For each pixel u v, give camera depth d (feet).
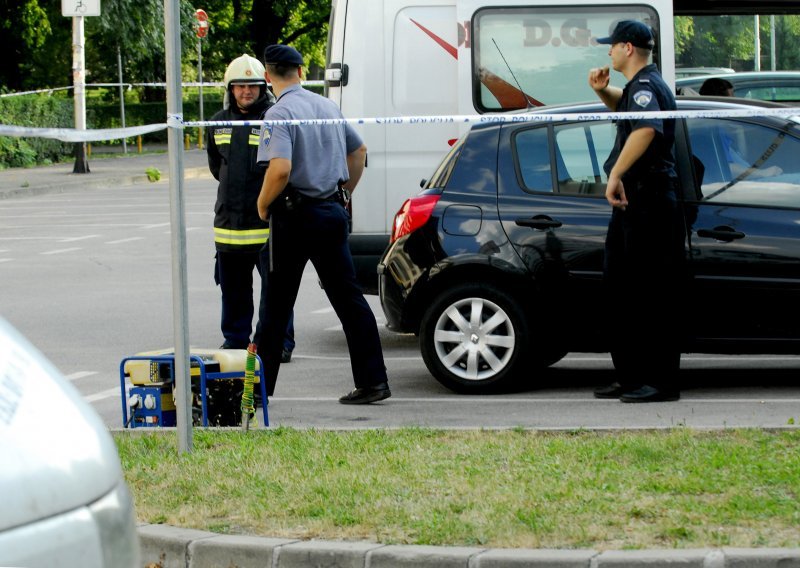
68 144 403.54
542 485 60.13
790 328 84.99
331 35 120.26
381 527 55.06
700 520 54.49
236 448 69.10
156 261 175.42
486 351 89.25
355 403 87.25
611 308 86.74
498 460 65.21
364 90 117.91
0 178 326.24
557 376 97.14
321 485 61.11
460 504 57.52
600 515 55.47
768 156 86.12
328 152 84.17
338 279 85.61
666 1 118.73
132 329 123.54
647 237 81.41
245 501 59.36
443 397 89.30
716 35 156.35
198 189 308.60
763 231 84.74
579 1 118.42
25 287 152.25
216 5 563.48
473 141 91.50
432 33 118.01
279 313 84.48
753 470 61.41
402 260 90.38
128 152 447.42
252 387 74.13
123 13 392.68
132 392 78.59
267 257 100.89
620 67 82.17
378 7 117.91
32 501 24.25
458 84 117.70
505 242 88.43
